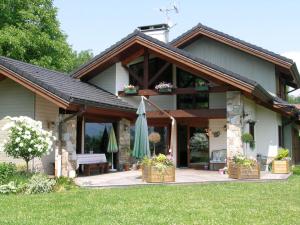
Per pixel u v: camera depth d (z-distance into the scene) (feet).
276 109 57.06
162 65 60.18
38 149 36.68
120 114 52.21
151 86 59.00
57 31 91.86
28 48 83.61
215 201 28.19
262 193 32.14
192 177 43.21
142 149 42.24
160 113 55.06
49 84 41.73
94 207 25.70
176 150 59.16
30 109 44.86
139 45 53.31
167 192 32.58
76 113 42.98
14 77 41.47
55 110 47.60
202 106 58.54
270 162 55.52
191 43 66.80
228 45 63.41
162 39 65.77
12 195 30.86
